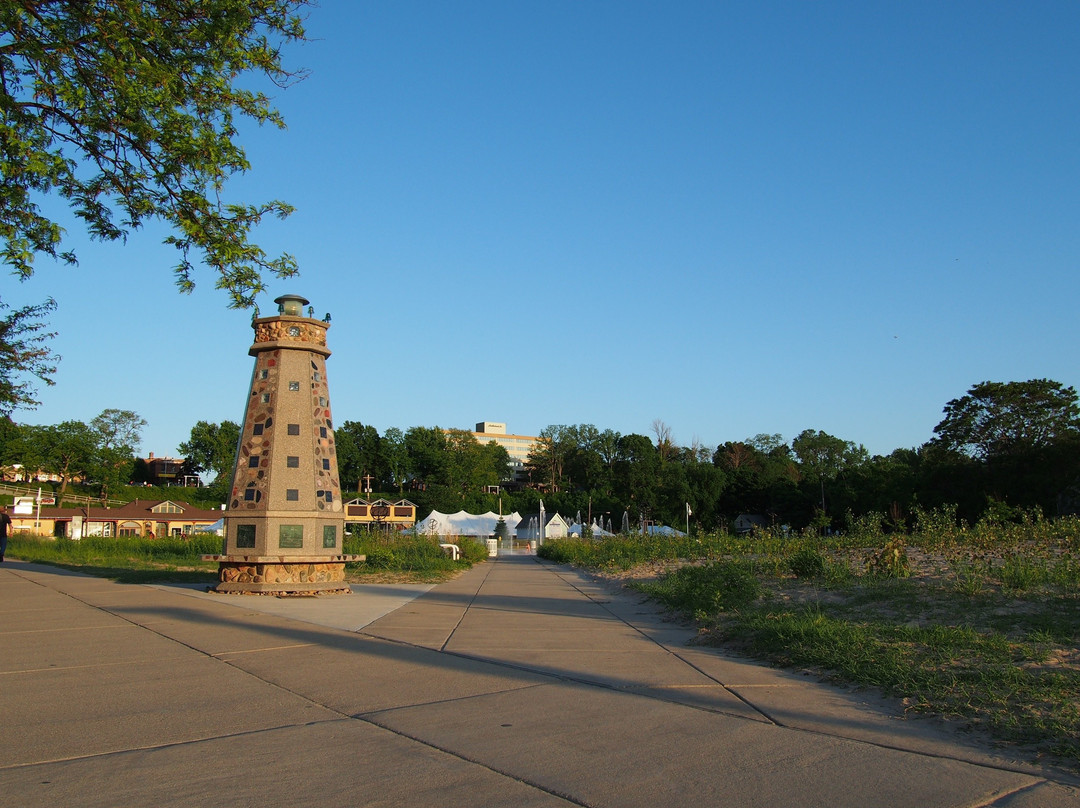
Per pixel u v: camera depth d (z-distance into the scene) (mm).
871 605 10789
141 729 5641
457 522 47156
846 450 133875
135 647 8969
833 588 12602
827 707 6359
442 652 8852
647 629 10969
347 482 110500
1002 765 4883
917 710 6148
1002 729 5547
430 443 108688
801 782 4582
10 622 10898
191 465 105688
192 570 22156
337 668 7859
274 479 15922
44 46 10156
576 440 123000
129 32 10453
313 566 16062
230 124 11445
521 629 10805
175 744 5281
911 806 4199
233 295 11414
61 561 25734
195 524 68750
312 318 16875
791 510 76938
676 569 19812
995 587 11266
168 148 10641
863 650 7945
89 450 81125
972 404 51500
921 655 7680
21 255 9953
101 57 10281
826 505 70562
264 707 6297
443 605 13930
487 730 5660
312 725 5770
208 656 8453
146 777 4617
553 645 9422
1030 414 48969
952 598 10578
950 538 16938
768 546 22141
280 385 16438
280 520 15789
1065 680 6445
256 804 4191
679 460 111875
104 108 10555
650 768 4828
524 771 4762
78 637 9648
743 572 13336
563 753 5121
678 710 6273
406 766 4848
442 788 4465
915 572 13547
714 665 8172
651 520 83438
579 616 12492
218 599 14078
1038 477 45438
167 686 7023
